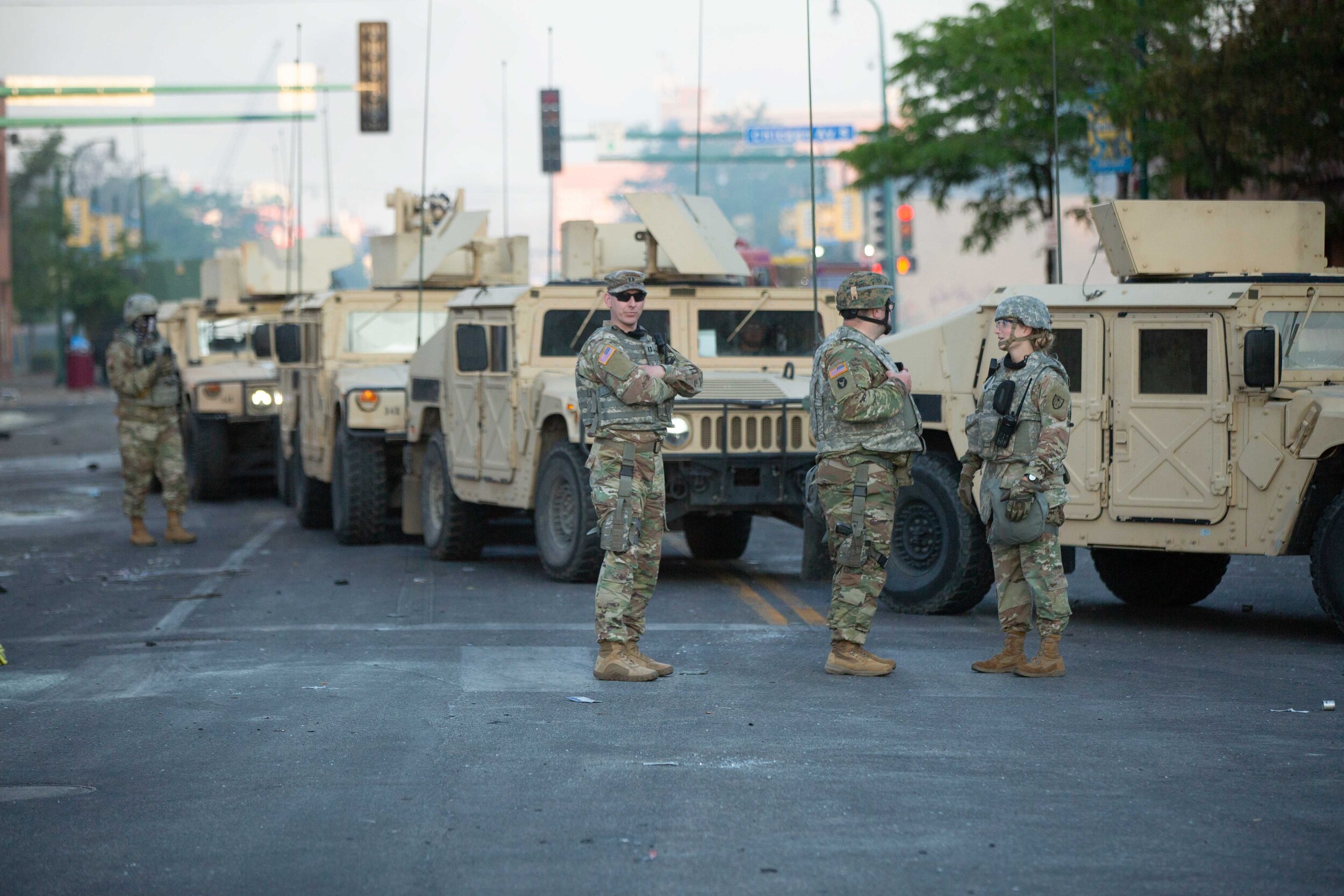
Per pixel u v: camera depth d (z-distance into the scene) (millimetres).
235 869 5816
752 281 17953
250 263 24953
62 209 81500
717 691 8898
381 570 15188
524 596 13016
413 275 19094
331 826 6316
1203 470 10602
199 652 10555
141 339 17531
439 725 8086
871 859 5805
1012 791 6715
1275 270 11570
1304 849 5914
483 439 14977
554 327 14367
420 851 5977
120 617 12312
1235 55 17438
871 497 9172
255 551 17078
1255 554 10492
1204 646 10375
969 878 5598
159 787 6957
